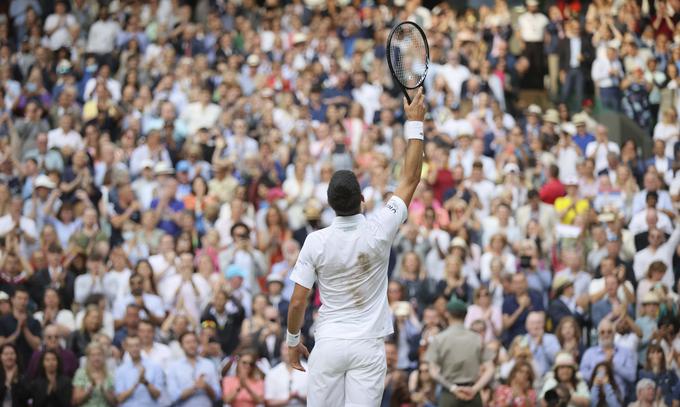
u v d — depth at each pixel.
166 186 24.67
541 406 18.41
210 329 19.64
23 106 29.50
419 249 22.94
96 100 30.08
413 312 20.36
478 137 28.38
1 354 18.86
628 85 32.38
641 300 20.78
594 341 21.09
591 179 26.73
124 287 21.47
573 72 33.09
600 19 34.16
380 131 28.84
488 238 24.02
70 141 27.45
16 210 23.30
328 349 9.61
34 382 18.64
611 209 24.41
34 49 32.53
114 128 29.52
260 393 18.66
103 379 18.77
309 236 9.75
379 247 9.66
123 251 21.80
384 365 9.71
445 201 25.58
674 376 20.06
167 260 22.06
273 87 31.69
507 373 19.33
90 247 23.00
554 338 19.61
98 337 19.05
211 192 25.94
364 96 31.05
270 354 19.58
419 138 9.93
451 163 27.47
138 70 32.19
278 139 28.02
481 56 33.41
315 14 36.19
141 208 24.92
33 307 21.36
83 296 21.38
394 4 35.75
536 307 20.91
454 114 29.45
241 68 32.62
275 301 21.67
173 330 20.11
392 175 26.86
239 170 27.53
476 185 25.83
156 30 34.47
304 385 18.62
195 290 21.39
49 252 21.70
